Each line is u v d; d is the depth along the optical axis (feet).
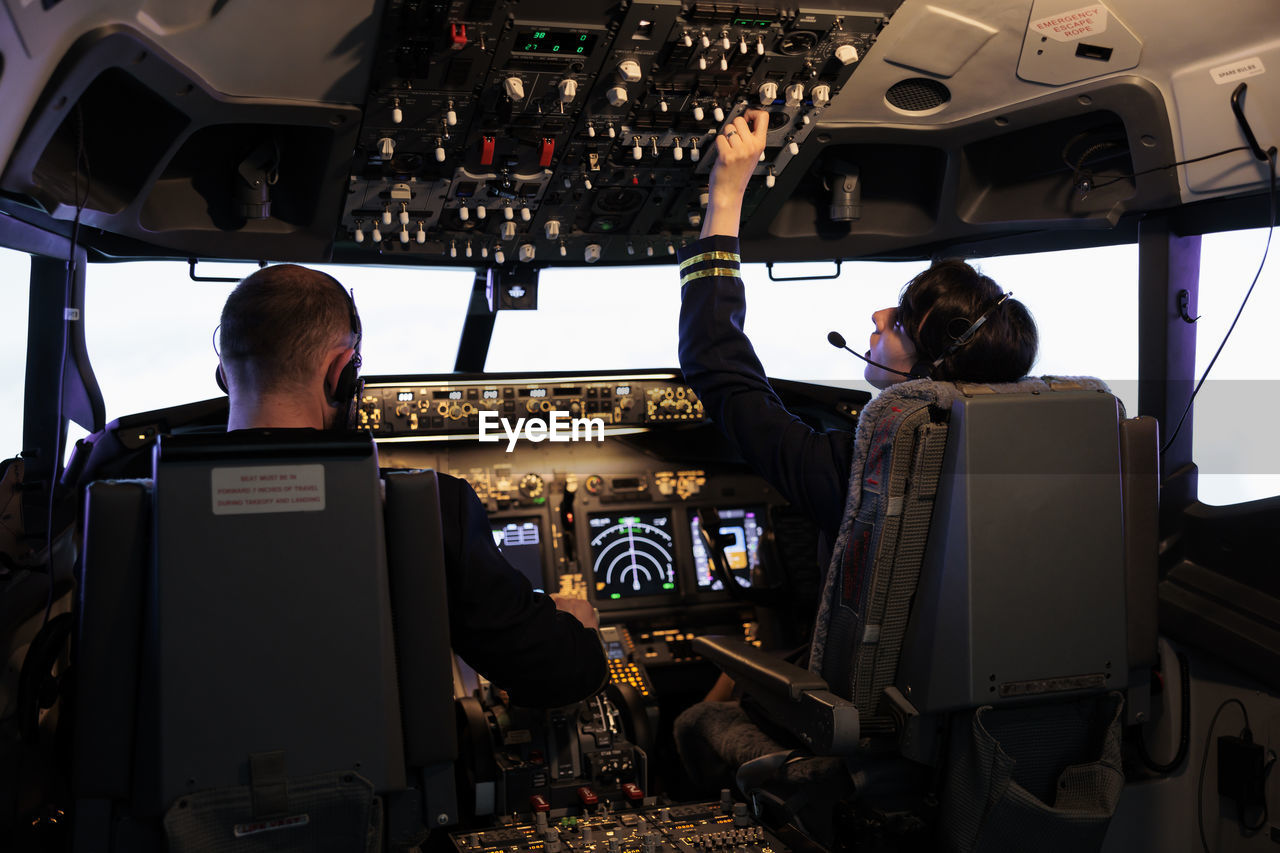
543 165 8.54
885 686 5.82
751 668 6.24
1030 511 5.52
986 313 5.94
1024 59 8.13
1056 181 9.86
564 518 10.57
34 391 8.69
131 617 4.18
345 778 4.27
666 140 8.59
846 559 5.84
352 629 4.29
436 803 4.50
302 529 4.23
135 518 4.17
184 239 9.11
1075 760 5.96
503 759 8.07
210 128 8.64
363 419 9.80
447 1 6.55
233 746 4.15
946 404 5.50
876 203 10.75
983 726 5.58
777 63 7.74
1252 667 8.31
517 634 4.75
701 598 10.79
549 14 6.89
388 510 4.41
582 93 7.80
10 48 5.95
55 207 7.77
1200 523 9.33
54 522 7.49
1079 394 5.67
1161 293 9.58
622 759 8.21
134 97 7.66
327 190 8.82
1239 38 7.80
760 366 6.48
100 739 4.17
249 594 4.17
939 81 8.47
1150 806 8.39
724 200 6.54
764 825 6.42
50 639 4.87
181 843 4.09
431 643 4.43
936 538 5.56
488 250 10.26
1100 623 5.74
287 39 6.93
